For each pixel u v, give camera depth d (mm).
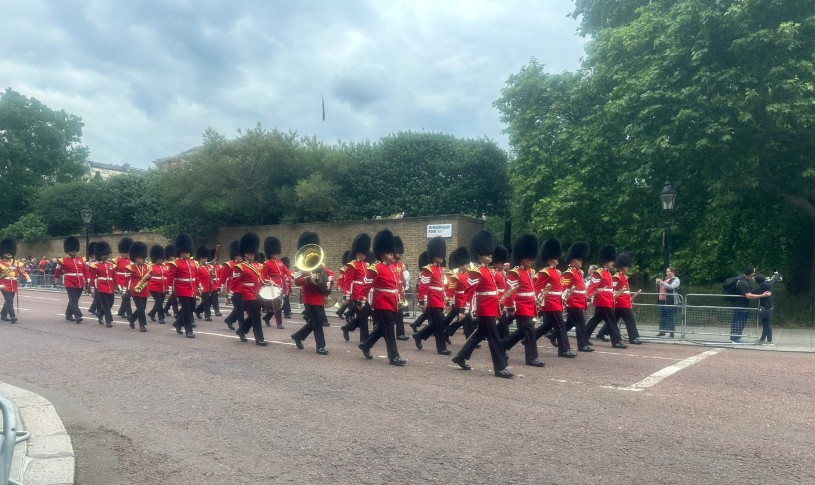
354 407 7527
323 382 8938
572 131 22328
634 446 6090
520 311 10695
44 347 12359
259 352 11828
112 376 9484
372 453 5906
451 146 28766
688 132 17438
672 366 10742
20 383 9133
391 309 10680
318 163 30109
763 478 5297
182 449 6105
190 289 14133
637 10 19938
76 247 17797
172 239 33188
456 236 24453
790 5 16234
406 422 6891
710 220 19281
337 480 5273
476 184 27734
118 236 40125
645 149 17875
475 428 6664
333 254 28094
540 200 22609
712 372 10156
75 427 6852
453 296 10625
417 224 25484
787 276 23062
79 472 5516
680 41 17516
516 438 6328
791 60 15875
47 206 45594
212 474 5445
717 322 14867
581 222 21984
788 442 6262
